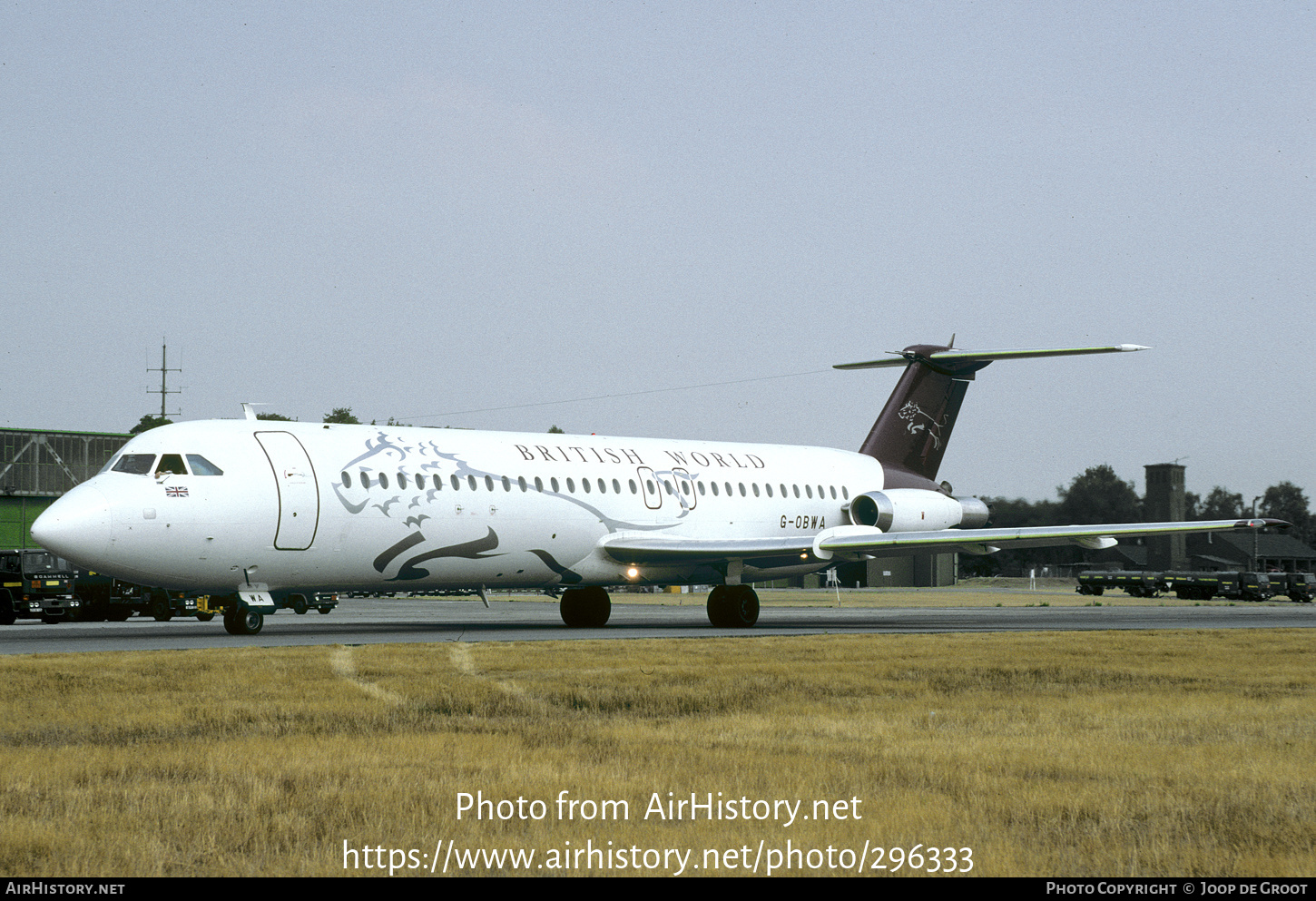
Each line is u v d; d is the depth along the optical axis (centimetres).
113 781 2656
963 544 8469
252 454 6894
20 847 2155
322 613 11750
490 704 3856
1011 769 2803
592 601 8875
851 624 9100
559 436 8481
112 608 10881
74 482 15950
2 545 15350
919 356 10412
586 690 4194
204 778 2694
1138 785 2652
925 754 2981
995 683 4531
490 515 7669
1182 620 10000
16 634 7406
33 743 3159
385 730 3366
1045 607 13950
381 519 7200
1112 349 9331
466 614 11325
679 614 11244
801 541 8631
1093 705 3891
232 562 6775
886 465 10325
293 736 3244
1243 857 2125
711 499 8962
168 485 6575
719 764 2841
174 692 4106
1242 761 2917
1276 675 4850
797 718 3591
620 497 8394
